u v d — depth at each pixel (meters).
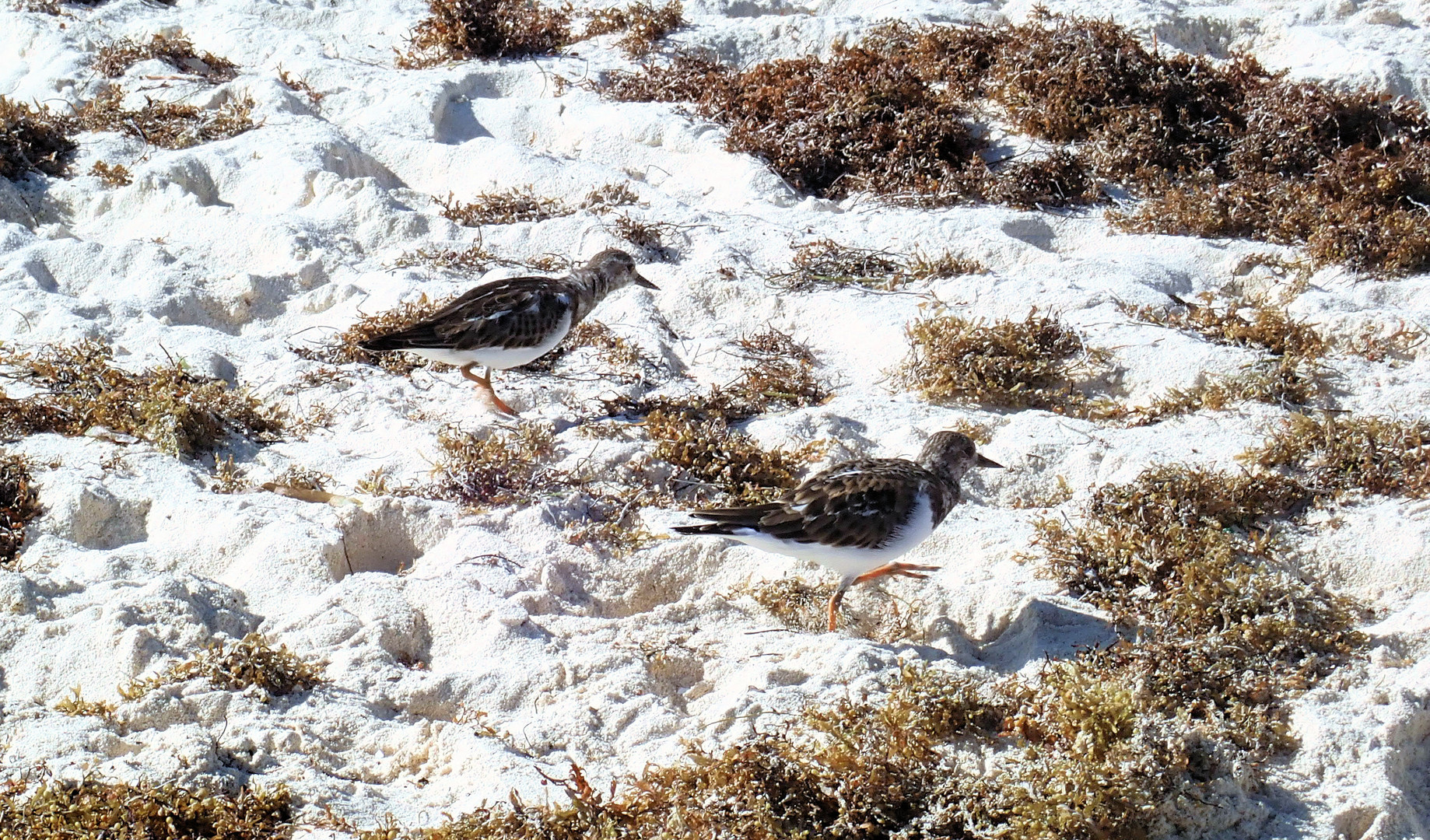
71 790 5.19
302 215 10.70
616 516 7.28
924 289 9.95
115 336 8.90
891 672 6.04
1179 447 7.88
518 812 5.15
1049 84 12.70
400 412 8.28
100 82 12.65
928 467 6.59
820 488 6.25
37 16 13.63
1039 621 6.42
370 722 5.78
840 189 11.94
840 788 5.25
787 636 6.37
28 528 6.87
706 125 12.45
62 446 7.57
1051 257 10.52
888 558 6.34
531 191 11.35
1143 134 12.12
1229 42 14.50
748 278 10.09
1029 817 5.12
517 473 7.51
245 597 6.59
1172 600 6.40
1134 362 8.87
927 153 12.07
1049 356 8.91
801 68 13.14
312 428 8.12
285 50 13.63
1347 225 10.58
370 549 7.16
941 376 8.62
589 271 8.74
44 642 6.08
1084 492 7.61
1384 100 12.83
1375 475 7.32
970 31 13.87
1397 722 5.63
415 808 5.38
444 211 11.06
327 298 9.70
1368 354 9.11
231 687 5.86
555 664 6.09
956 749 5.66
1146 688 5.82
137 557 6.75
